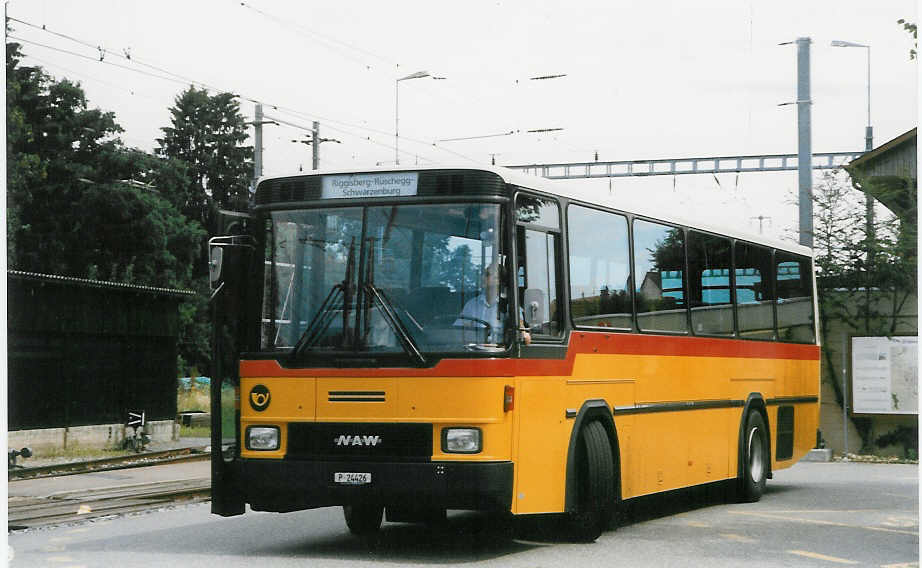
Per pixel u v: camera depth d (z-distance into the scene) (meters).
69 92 74.12
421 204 11.20
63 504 16.88
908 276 27.30
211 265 11.44
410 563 10.82
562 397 11.83
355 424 10.93
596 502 12.39
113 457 25.81
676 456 14.80
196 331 80.94
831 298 27.97
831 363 28.12
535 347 11.32
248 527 14.02
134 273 75.38
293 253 11.48
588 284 12.70
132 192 74.31
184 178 81.31
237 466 11.31
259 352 11.41
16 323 25.14
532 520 13.66
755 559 11.20
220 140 93.19
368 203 11.33
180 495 17.92
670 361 14.68
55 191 73.25
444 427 10.69
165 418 30.20
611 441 13.02
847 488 19.78
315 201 11.49
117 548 12.07
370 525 13.20
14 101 67.81
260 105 34.34
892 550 11.95
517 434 10.93
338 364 11.03
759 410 17.92
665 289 14.77
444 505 10.65
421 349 10.85
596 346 12.67
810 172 27.17
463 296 10.94
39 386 25.84
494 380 10.73
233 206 91.44
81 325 27.05
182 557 11.31
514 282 11.06
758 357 17.91
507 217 11.12
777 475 22.92
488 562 10.91
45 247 71.94
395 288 11.09
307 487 10.97
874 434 28.06
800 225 27.45
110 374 28.19
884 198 28.30
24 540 12.87
